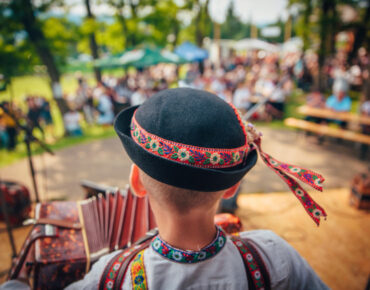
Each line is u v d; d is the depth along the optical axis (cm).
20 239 311
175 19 1449
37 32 760
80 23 909
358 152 625
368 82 759
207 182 52
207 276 61
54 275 147
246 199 406
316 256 288
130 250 66
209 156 51
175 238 60
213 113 53
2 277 256
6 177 520
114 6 1288
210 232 62
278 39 3431
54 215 170
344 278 261
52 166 576
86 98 950
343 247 302
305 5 1100
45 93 1608
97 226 166
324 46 1134
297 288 72
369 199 368
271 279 66
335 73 1370
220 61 2159
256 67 1988
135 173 62
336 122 697
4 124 627
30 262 149
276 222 346
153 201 59
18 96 1480
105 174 534
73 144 727
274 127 836
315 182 59
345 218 356
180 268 60
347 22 1074
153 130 52
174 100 54
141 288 59
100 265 65
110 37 1394
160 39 1499
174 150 50
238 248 67
